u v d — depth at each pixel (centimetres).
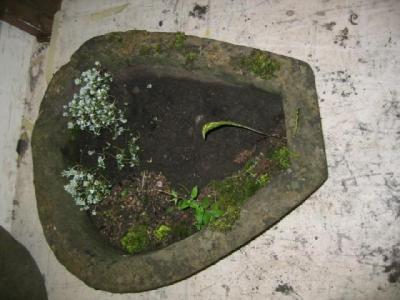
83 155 200
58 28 219
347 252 144
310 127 144
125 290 156
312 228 150
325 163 141
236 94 177
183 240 153
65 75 190
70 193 182
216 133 179
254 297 155
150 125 193
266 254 155
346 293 142
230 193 164
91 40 189
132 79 198
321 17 161
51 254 198
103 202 192
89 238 176
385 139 144
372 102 148
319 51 158
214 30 180
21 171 214
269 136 167
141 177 190
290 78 150
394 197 140
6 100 208
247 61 157
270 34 168
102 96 191
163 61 177
